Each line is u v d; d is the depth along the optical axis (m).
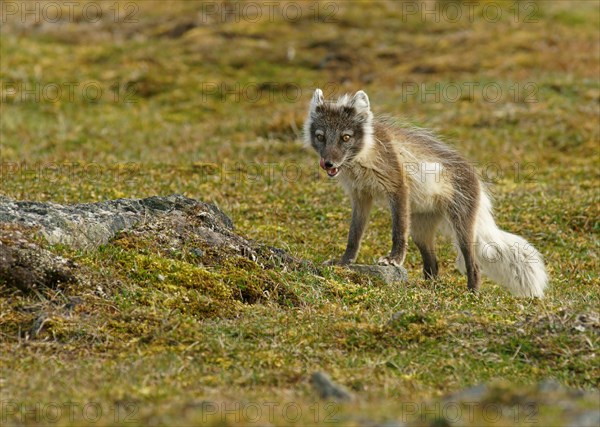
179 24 36.72
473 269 13.94
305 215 17.23
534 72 29.19
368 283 12.11
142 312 9.82
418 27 35.84
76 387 8.05
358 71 31.33
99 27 37.06
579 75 28.55
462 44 33.38
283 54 33.00
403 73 30.62
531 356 9.35
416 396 8.11
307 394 7.96
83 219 11.39
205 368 8.80
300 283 11.45
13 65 31.06
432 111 25.56
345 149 13.70
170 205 12.42
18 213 11.20
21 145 23.09
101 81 30.28
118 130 25.30
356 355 9.27
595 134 22.95
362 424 6.72
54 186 17.64
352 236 14.11
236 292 10.98
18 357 8.93
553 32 33.69
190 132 24.97
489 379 8.77
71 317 9.60
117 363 8.84
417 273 14.84
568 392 7.46
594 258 15.52
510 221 17.27
